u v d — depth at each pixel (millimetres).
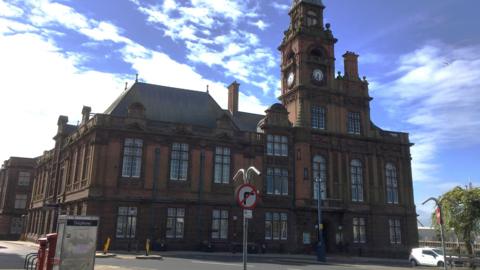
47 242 16312
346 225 52500
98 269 21391
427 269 30734
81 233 15094
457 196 32906
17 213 82375
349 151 55344
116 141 43125
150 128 44750
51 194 59125
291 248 48781
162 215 43375
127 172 43094
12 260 26984
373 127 58344
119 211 41938
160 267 23828
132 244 41469
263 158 49844
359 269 28297
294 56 56469
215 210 46000
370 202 54781
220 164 47469
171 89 51344
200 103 51875
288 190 50594
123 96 47438
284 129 51844
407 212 56938
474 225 32375
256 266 27078
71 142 51031
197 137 46594
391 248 54438
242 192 12102
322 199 51500
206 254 39938
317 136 53719
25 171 84750
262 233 47812
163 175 44344
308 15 57938
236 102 56812
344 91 57000
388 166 57938
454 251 37438
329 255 49562
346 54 59062
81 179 44750
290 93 55781
